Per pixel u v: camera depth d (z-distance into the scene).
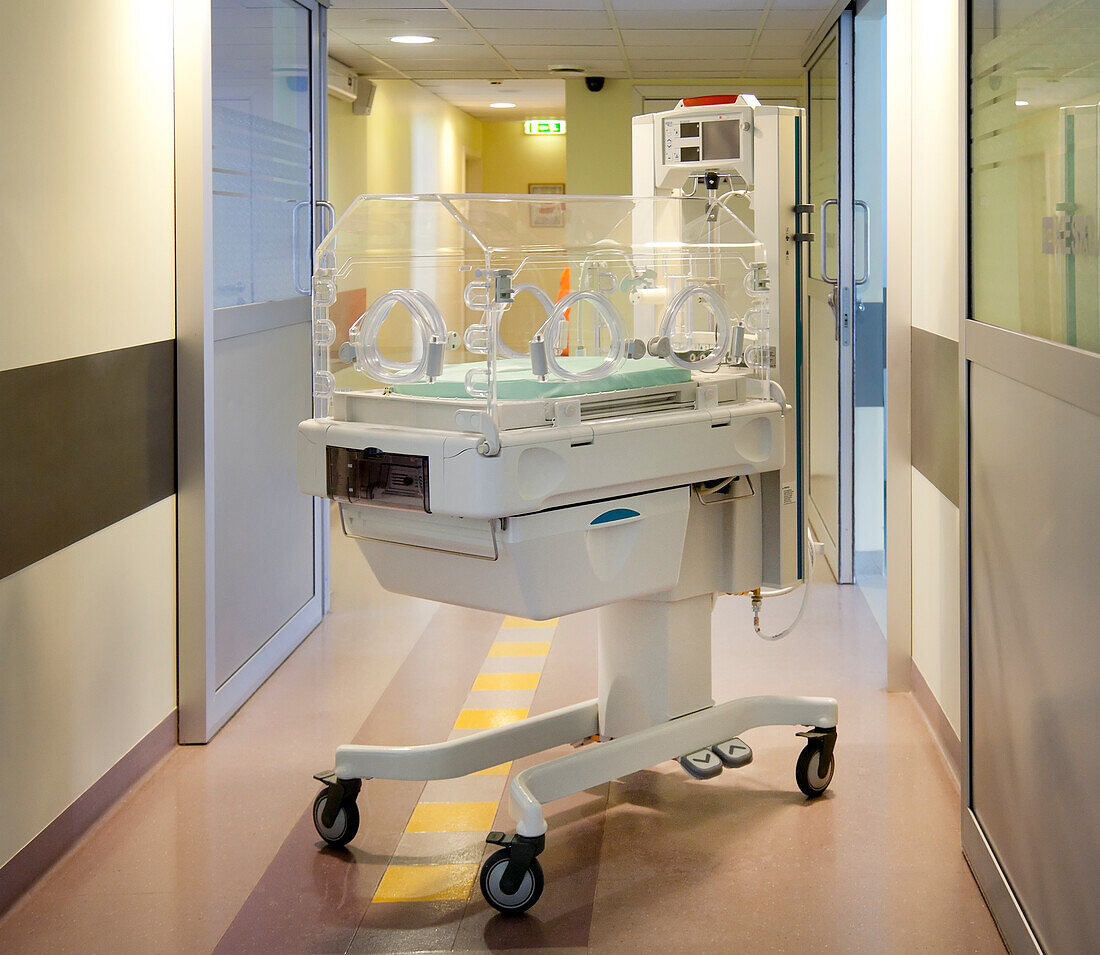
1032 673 2.12
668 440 2.52
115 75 2.87
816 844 2.68
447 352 2.37
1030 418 2.10
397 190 9.05
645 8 5.41
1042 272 2.04
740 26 5.80
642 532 2.55
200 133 3.22
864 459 4.91
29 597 2.49
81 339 2.71
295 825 2.81
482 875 2.39
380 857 2.65
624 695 2.88
